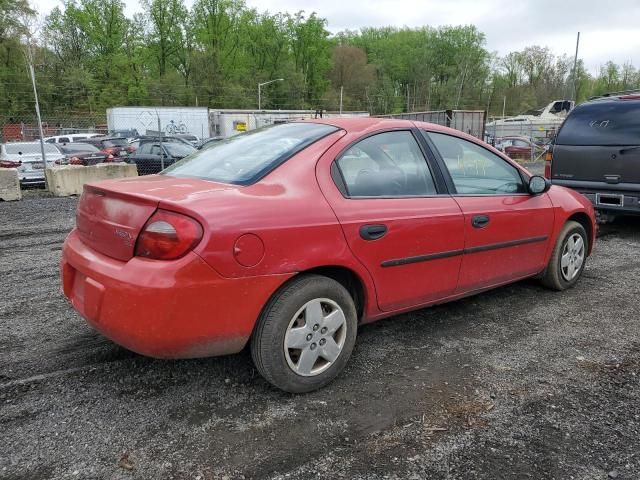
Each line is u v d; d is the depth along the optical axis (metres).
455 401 2.91
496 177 4.06
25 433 2.57
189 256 2.46
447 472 2.33
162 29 65.94
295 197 2.86
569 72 76.56
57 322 3.99
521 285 5.02
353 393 2.98
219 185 2.85
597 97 7.66
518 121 46.78
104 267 2.64
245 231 2.58
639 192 6.76
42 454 2.41
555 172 7.67
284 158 3.04
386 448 2.49
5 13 42.38
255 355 2.80
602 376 3.22
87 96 50.84
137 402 2.85
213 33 66.94
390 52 84.19
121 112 33.03
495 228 3.87
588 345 3.68
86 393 2.94
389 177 3.35
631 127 6.88
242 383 3.06
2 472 2.29
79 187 13.04
